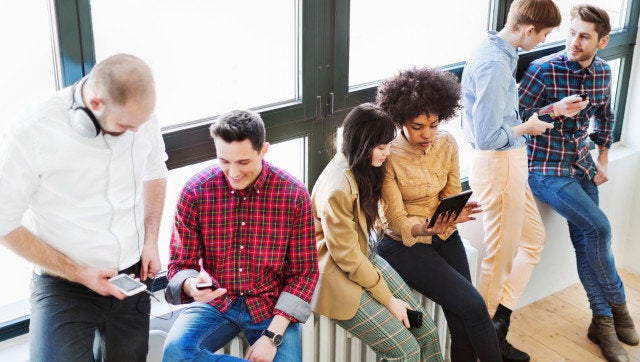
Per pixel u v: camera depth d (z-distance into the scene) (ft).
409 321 8.61
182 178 8.64
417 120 8.62
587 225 11.04
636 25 12.80
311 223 7.92
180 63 8.02
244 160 7.21
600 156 11.87
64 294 6.66
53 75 7.30
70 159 6.32
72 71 7.21
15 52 6.99
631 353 11.55
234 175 7.28
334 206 8.14
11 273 7.70
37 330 6.57
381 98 8.90
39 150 6.19
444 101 8.61
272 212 7.73
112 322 6.97
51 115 6.20
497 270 10.51
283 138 9.07
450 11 10.43
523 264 10.91
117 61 5.96
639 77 13.07
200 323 7.79
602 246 11.12
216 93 8.41
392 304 8.53
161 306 8.64
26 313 7.82
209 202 7.64
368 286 8.44
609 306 11.73
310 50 8.87
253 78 8.67
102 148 6.42
